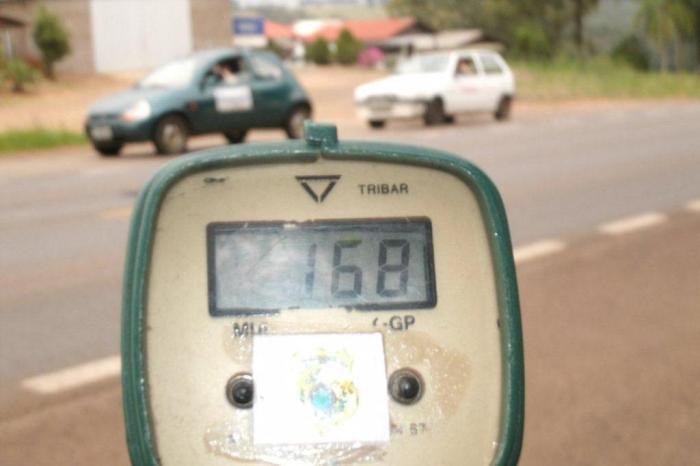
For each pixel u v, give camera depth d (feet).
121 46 162.81
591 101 132.36
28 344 21.74
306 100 69.72
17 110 113.19
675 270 27.81
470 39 292.20
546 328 22.50
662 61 264.93
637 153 57.98
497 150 60.80
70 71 157.69
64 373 19.72
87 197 44.34
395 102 82.43
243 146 8.46
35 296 26.21
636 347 21.11
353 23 345.10
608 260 29.17
